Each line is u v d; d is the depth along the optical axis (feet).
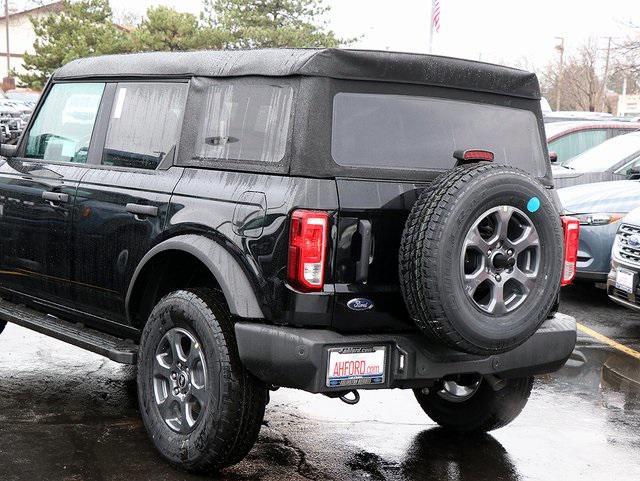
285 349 13.44
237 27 147.33
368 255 13.79
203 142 15.47
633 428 18.25
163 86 16.60
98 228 16.96
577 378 22.00
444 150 14.85
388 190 13.98
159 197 15.69
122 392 19.20
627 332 27.45
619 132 46.06
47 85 19.49
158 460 15.40
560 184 37.35
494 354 13.94
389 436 17.25
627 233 26.08
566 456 16.55
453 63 15.01
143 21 147.33
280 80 14.33
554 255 14.10
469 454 16.49
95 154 17.71
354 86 14.20
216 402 14.15
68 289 17.98
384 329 14.21
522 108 16.05
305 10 151.12
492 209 13.44
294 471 15.23
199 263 15.61
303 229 13.32
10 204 19.29
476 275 13.48
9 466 14.88
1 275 19.85
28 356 21.68
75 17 157.79
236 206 14.24
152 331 15.34
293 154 13.79
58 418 17.38
